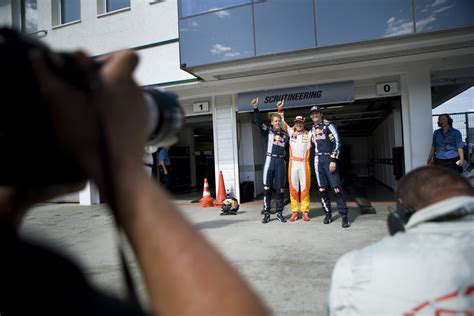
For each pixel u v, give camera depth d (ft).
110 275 10.52
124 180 1.26
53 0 29.81
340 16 18.98
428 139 21.22
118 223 1.26
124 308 1.29
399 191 3.44
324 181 16.71
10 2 30.68
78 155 1.25
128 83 1.43
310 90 23.52
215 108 26.11
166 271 1.19
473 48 19.22
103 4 28.71
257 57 20.62
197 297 1.15
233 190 25.72
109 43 27.76
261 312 1.22
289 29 19.85
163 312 1.16
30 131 1.14
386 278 2.72
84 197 27.66
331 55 19.61
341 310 3.00
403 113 21.89
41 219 21.20
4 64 1.10
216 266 1.24
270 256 11.76
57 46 29.45
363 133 51.83
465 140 32.50
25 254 1.28
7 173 1.20
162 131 1.79
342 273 3.02
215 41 21.22
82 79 1.24
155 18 26.37
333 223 16.70
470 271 2.55
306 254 11.84
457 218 2.82
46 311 1.22
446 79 24.18
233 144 25.70
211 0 21.30
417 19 17.75
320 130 16.71
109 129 1.29
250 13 20.54
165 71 26.14
